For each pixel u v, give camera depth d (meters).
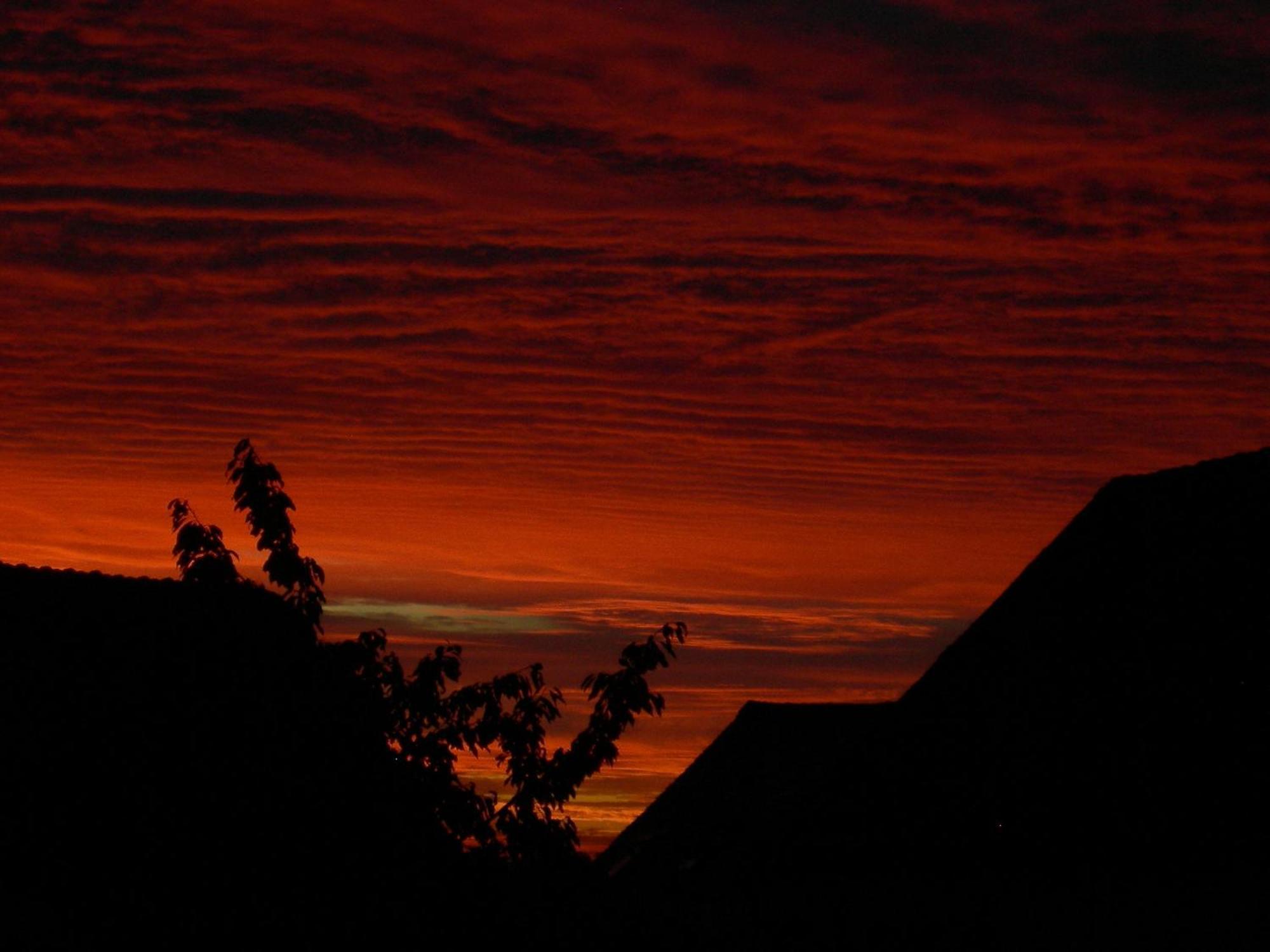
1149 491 20.97
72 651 19.20
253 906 16.45
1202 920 16.91
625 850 27.12
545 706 19.06
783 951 21.50
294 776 18.39
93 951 15.36
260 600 21.31
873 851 20.61
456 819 18.53
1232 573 18.92
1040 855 18.83
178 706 18.91
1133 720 18.61
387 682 19.28
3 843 15.98
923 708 21.11
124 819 16.89
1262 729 17.23
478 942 17.42
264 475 19.75
